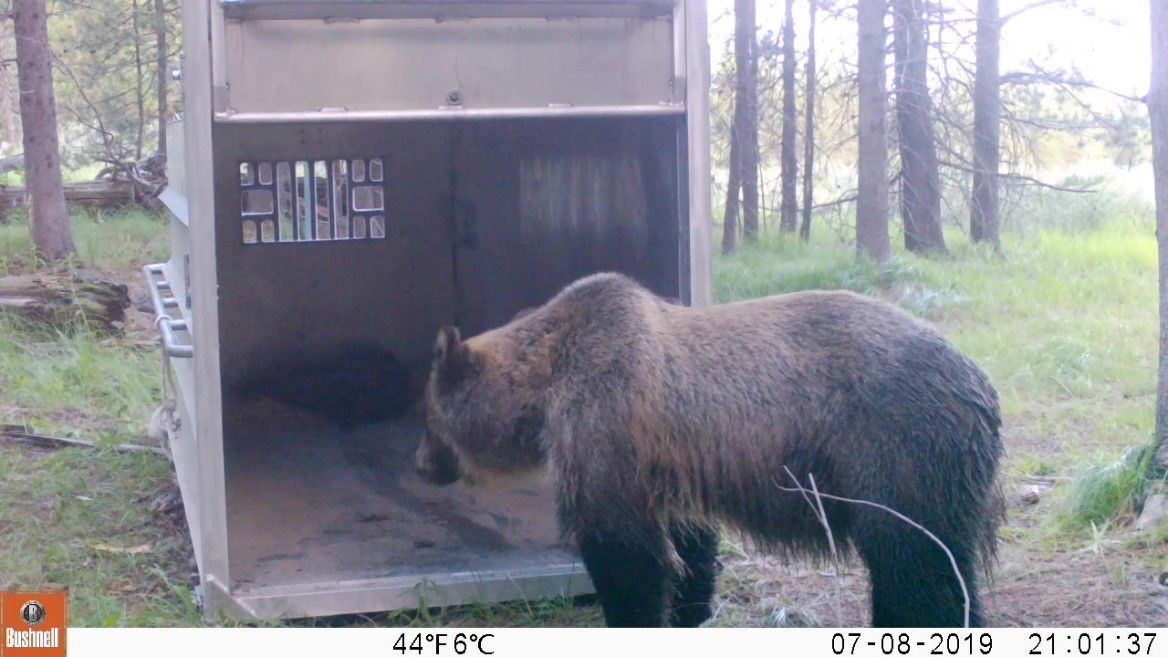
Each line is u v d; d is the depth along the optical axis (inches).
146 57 677.9
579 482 142.1
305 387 241.4
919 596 133.7
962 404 134.0
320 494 197.5
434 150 242.1
